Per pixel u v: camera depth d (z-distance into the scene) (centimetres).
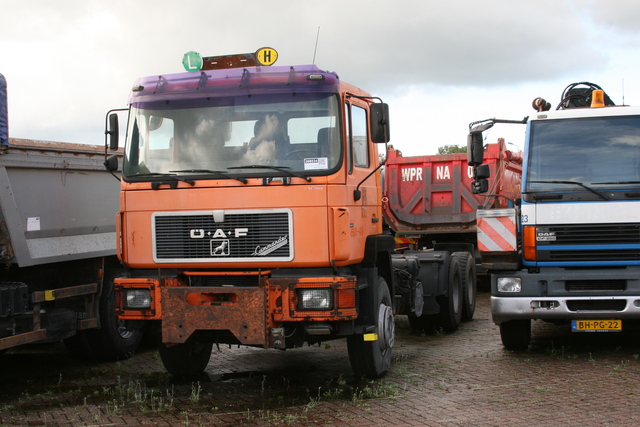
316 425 593
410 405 652
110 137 752
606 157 866
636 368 783
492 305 860
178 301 681
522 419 593
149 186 710
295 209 675
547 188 864
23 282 791
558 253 852
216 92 712
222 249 688
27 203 806
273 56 729
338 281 657
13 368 895
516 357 872
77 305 877
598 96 918
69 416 640
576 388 696
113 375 840
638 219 838
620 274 825
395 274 941
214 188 691
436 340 1043
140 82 738
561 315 836
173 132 718
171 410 654
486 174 920
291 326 693
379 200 816
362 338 742
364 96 775
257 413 639
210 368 862
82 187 906
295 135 691
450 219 1560
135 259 716
